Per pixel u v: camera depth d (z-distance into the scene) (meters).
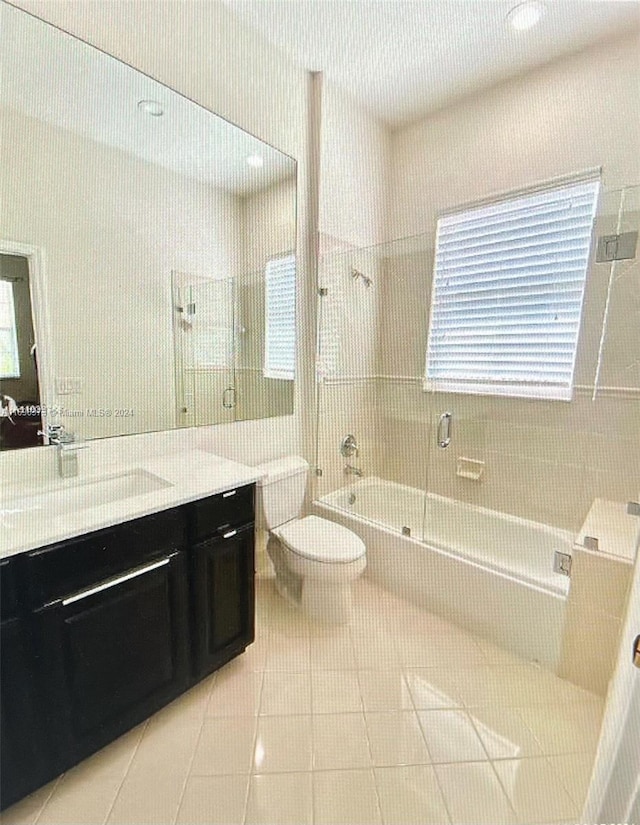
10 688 1.06
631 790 0.58
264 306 2.23
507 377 2.37
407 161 2.69
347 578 1.85
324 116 2.28
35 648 1.09
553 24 1.82
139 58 1.59
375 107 2.48
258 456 2.30
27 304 1.45
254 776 1.25
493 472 2.44
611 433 2.04
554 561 1.83
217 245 1.99
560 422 2.19
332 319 2.55
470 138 2.40
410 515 2.60
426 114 2.54
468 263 2.46
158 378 1.84
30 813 1.13
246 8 1.80
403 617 2.03
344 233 2.53
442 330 2.60
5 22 1.30
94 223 1.59
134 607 1.30
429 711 1.49
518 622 1.77
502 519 2.36
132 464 1.73
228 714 1.47
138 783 1.22
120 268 1.68
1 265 1.39
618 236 1.92
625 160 1.91
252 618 1.72
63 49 1.42
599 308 2.02
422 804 1.19
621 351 1.98
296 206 2.27
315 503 2.60
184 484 1.52
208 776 1.25
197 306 1.96
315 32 1.92
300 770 1.27
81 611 1.17
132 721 1.34
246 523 1.65
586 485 2.13
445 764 1.30
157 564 1.34
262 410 2.30
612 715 0.70
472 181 2.41
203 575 1.50
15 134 1.38
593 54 1.95
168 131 1.74
